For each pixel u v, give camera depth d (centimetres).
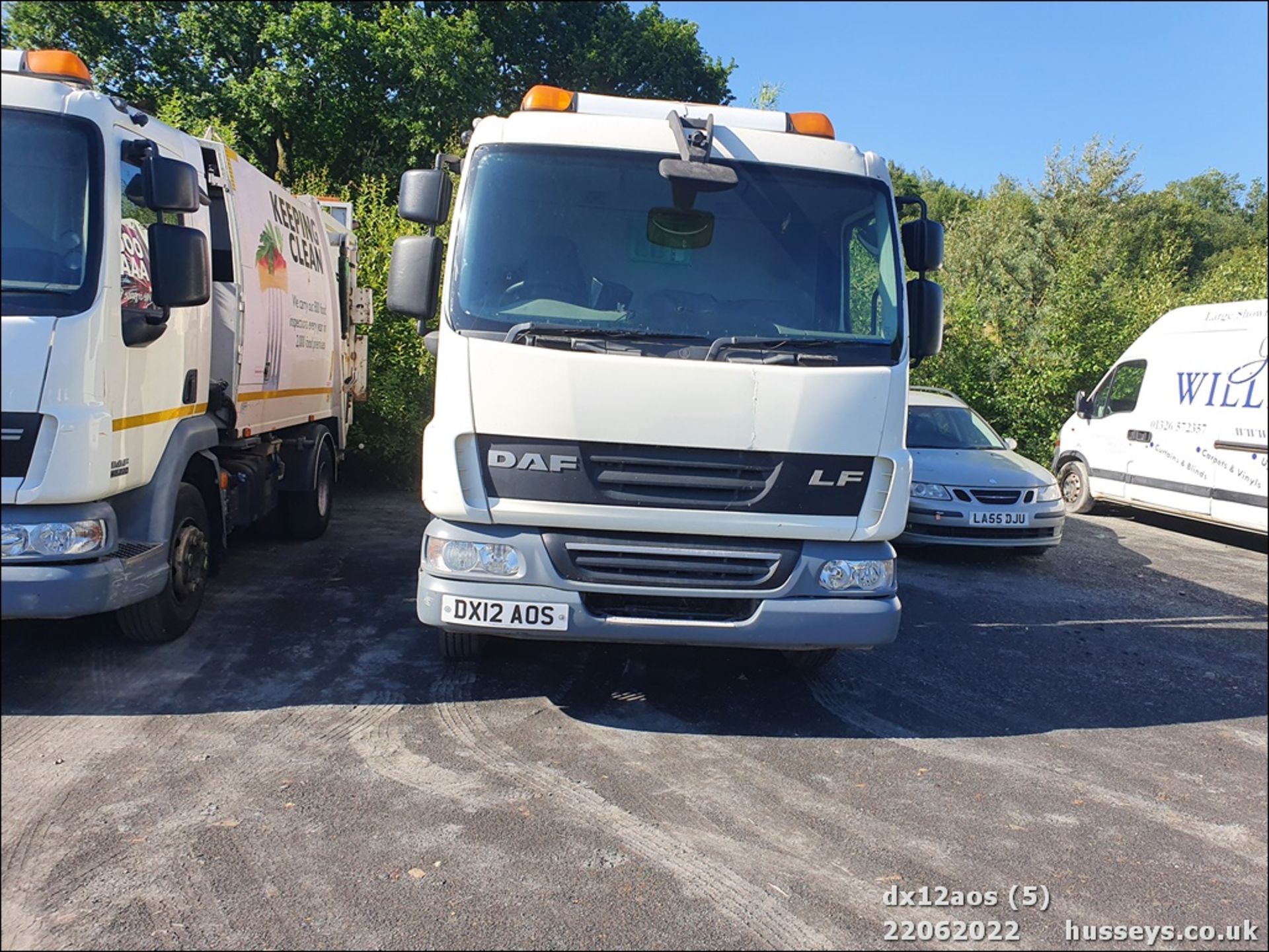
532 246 442
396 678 499
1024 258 2362
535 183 451
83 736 408
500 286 434
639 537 422
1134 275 2173
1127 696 553
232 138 1612
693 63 2678
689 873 328
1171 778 438
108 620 564
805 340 440
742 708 490
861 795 398
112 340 432
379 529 908
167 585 508
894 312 460
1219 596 835
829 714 491
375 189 1183
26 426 407
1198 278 2555
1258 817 401
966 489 857
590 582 420
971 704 521
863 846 355
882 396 437
